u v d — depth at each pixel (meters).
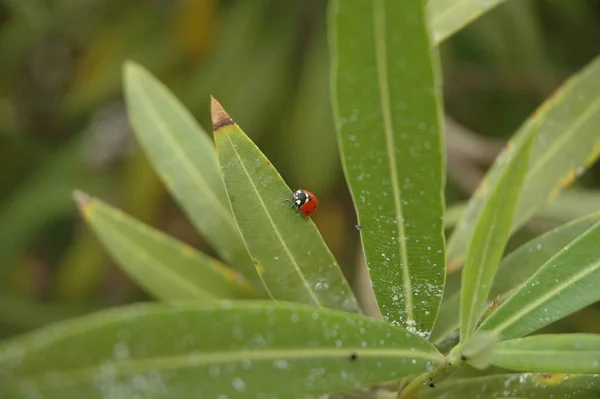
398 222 0.41
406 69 0.38
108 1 0.97
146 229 0.51
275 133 0.87
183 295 0.51
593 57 0.86
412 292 0.43
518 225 0.49
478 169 0.81
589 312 0.63
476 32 0.84
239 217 0.43
